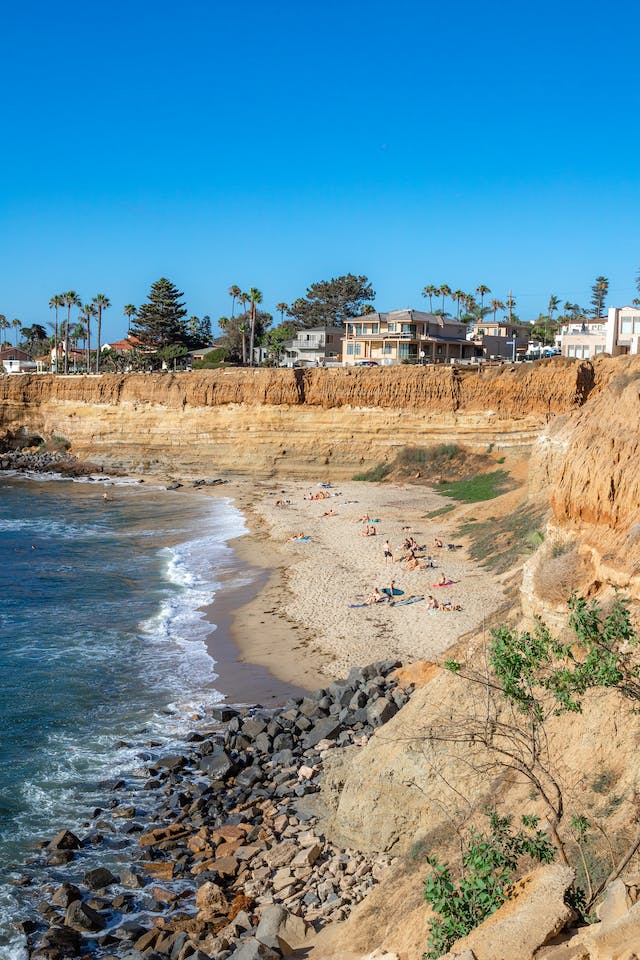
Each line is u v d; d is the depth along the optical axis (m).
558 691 12.52
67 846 22.84
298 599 45.66
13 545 62.56
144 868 21.98
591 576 20.91
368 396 93.12
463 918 12.20
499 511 60.09
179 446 102.56
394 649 37.03
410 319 115.19
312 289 176.00
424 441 90.44
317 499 79.25
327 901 19.08
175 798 25.23
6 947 19.09
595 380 86.50
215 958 17.52
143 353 155.38
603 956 9.25
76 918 19.67
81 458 108.06
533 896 11.20
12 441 113.31
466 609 41.75
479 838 13.77
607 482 21.53
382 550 55.53
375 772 21.05
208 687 34.00
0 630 41.28
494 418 87.75
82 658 37.25
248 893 20.17
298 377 96.50
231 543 61.81
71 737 29.38
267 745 28.16
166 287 154.88
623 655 12.98
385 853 20.64
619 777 15.79
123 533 67.62
